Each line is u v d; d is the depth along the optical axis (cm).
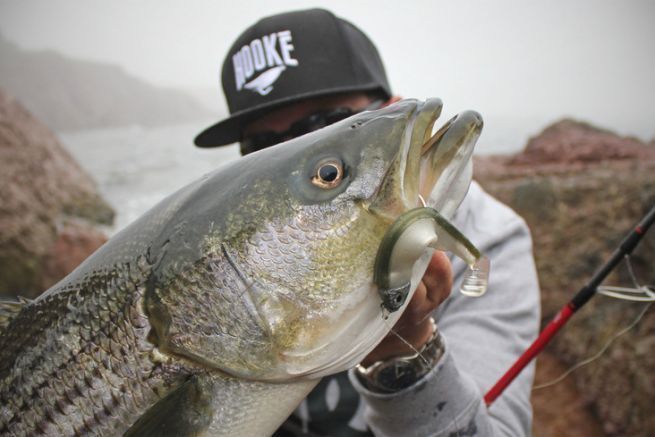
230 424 30
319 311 30
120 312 31
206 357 30
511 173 135
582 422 89
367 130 31
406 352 37
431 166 32
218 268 30
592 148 144
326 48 54
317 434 49
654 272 89
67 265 162
